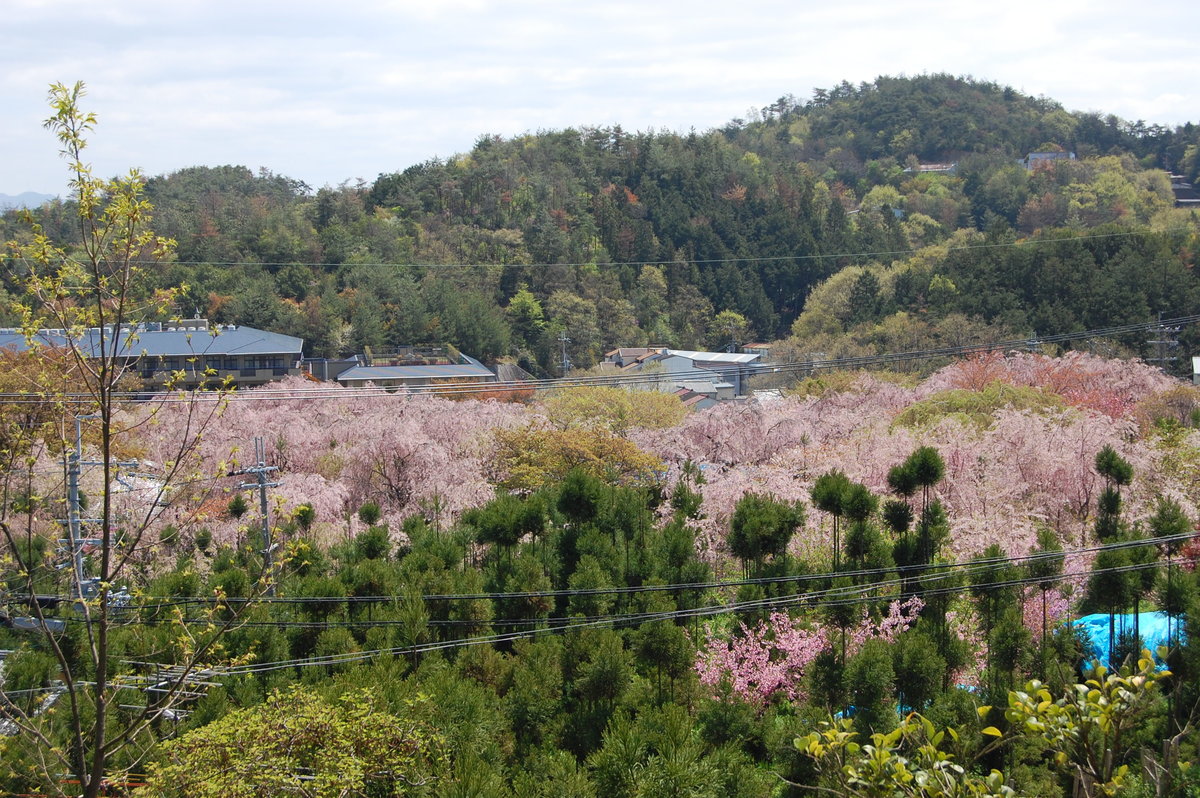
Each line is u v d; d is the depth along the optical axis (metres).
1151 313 56.62
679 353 71.94
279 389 46.88
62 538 13.60
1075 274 58.69
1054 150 138.62
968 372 44.53
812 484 28.59
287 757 12.87
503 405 43.12
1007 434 30.81
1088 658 18.22
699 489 28.91
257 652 17.61
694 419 40.50
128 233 9.12
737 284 87.69
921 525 21.30
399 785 13.37
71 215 67.50
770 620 19.77
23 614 12.27
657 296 85.38
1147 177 120.94
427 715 15.01
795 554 24.12
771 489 26.94
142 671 15.91
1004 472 28.22
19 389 19.30
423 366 61.50
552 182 100.06
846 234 94.81
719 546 25.81
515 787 14.27
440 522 28.47
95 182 8.91
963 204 118.06
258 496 24.89
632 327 80.25
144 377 49.59
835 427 38.38
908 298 68.19
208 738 12.95
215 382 51.00
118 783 11.40
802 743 8.14
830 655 17.64
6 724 13.66
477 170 98.69
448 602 19.84
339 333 65.81
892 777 7.82
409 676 17.02
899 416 38.12
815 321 74.00
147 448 32.75
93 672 15.63
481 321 72.00
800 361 57.34
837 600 18.33
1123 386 41.88
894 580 19.45
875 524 23.09
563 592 19.44
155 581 18.61
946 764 7.75
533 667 17.69
